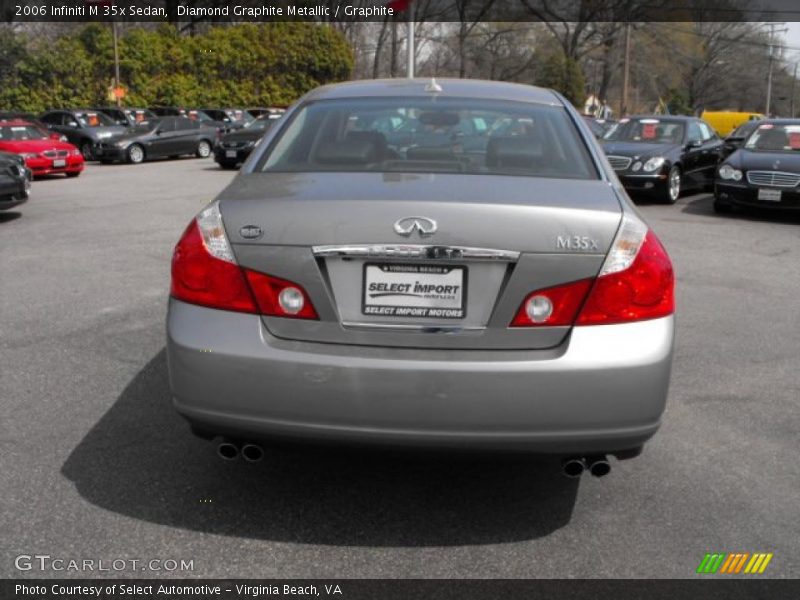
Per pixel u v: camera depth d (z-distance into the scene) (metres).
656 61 63.91
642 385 2.80
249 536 3.07
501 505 3.34
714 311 6.62
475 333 2.82
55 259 8.38
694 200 14.76
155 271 7.77
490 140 3.62
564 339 2.82
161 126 25.89
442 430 2.76
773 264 8.69
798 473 3.68
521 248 2.79
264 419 2.83
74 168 19.00
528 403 2.75
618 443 2.83
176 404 2.95
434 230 2.78
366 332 2.83
